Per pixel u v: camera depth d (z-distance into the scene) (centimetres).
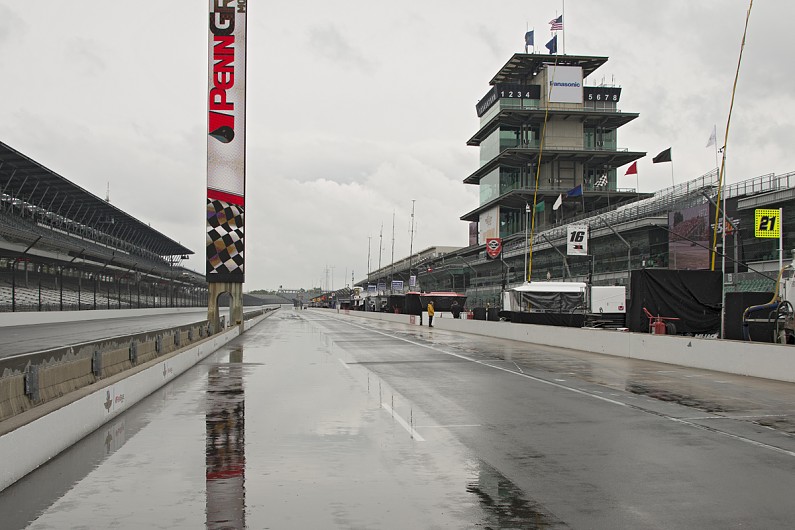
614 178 10188
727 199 4341
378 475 716
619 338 2386
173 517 572
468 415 1113
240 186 3822
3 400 764
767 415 1125
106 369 1211
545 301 3766
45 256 5850
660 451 841
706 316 2511
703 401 1284
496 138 10156
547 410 1170
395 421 1052
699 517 574
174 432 959
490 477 709
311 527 546
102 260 7431
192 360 2031
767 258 3941
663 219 4900
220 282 3875
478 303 6781
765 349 1681
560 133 10006
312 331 4597
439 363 2108
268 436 930
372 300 9788
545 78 9931
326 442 889
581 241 3656
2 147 5216
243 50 3778
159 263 12469
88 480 695
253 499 626
